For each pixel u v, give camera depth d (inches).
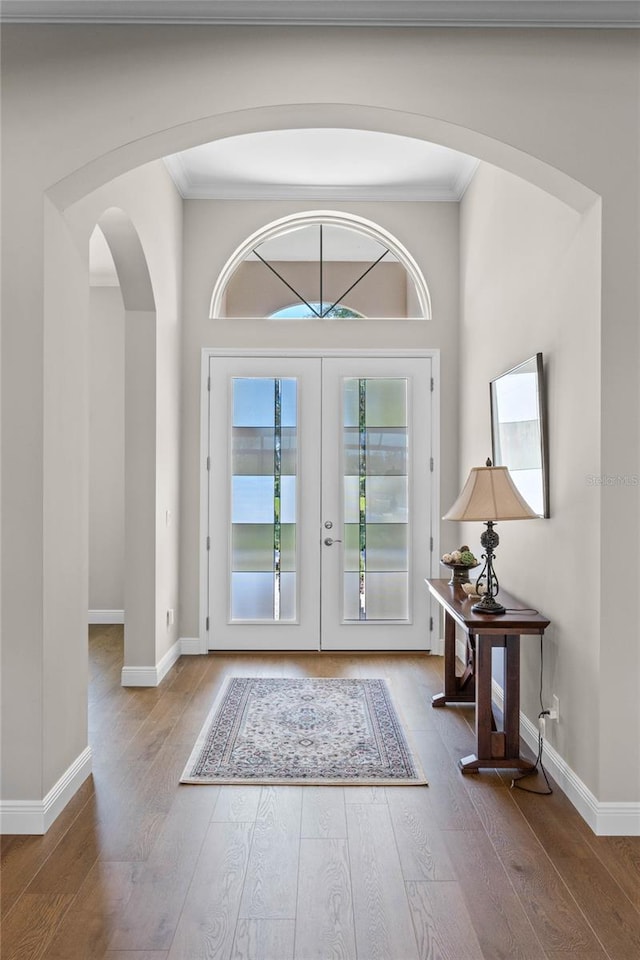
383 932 84.7
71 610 121.5
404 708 166.2
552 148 112.2
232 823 111.3
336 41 113.6
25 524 109.7
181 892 92.7
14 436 109.7
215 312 215.9
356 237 217.9
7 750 108.7
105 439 264.2
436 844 105.3
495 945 82.6
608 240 109.6
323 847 104.2
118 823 111.3
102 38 113.2
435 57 113.5
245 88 113.4
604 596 108.8
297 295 217.0
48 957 80.1
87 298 129.4
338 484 214.5
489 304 176.9
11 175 111.6
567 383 122.9
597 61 112.7
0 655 109.3
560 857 102.0
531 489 139.3
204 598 213.8
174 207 201.0
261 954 80.8
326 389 214.7
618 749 108.8
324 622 215.0
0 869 98.2
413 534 214.8
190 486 213.6
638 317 109.2
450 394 214.8
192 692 177.2
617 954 81.2
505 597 152.9
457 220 214.8
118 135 113.0
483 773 131.2
